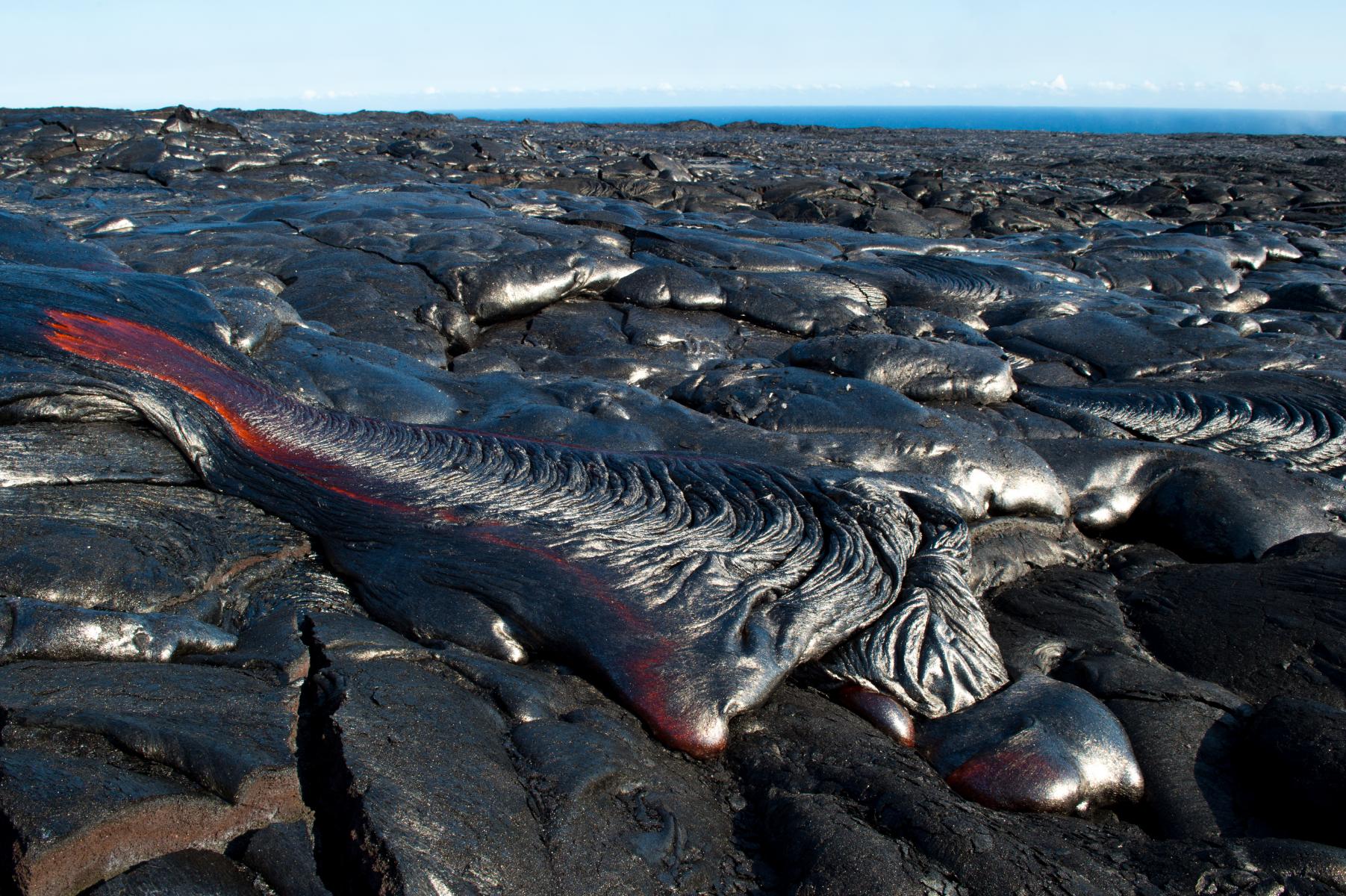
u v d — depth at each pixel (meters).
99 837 3.26
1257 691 5.58
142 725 3.69
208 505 5.79
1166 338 10.84
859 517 6.13
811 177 27.14
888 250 15.04
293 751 3.87
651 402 7.97
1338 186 26.22
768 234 15.24
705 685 4.84
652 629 5.07
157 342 6.62
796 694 5.30
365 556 5.47
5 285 6.69
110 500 5.54
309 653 4.59
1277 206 23.17
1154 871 4.10
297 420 6.34
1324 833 4.39
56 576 4.71
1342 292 13.64
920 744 5.05
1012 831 4.32
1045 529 7.52
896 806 4.28
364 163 23.42
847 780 4.48
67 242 8.65
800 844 4.04
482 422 7.34
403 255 11.64
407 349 9.65
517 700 4.50
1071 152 42.56
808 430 7.84
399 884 3.34
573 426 7.27
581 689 4.88
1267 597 6.13
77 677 4.01
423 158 27.19
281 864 3.53
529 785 3.99
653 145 40.97
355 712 4.05
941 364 9.21
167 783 3.52
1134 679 5.54
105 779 3.42
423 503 5.79
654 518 5.86
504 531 5.59
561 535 5.60
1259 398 9.34
